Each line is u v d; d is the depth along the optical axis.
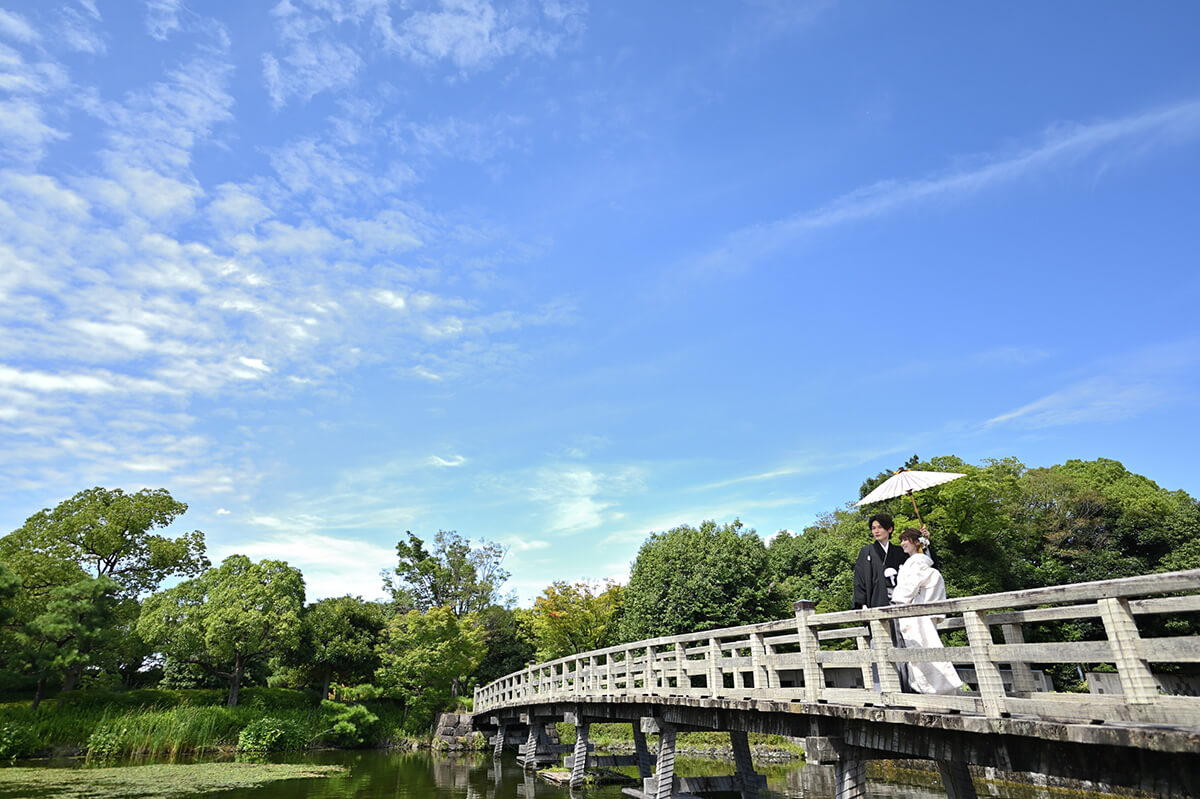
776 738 25.88
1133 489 30.88
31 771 19.34
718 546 30.48
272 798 15.71
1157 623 24.47
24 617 26.31
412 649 34.16
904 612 6.55
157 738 24.70
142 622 30.06
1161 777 4.59
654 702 12.13
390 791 17.28
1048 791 14.93
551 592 35.50
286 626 30.42
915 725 6.40
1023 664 6.20
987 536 27.98
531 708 21.72
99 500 33.31
